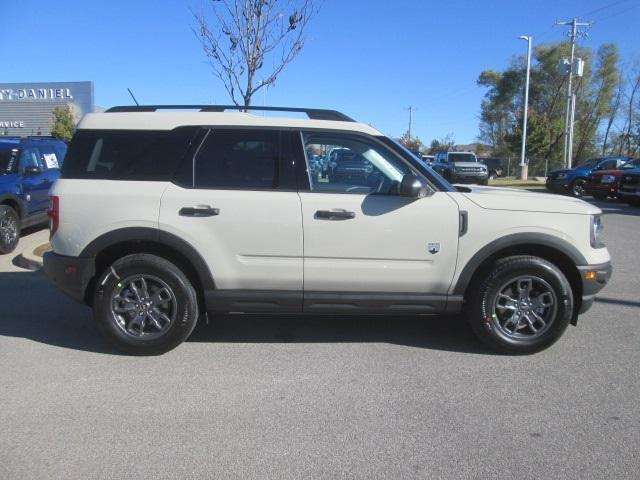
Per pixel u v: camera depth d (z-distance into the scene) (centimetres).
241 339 519
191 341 512
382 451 326
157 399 392
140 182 464
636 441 339
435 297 471
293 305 470
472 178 3119
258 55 870
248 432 347
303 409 379
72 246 461
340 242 458
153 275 462
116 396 396
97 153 471
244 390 407
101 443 332
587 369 451
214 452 324
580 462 316
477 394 404
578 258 467
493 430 352
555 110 5706
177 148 468
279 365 456
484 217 461
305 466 310
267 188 463
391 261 464
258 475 301
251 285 466
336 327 557
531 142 5050
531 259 464
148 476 300
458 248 462
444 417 368
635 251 1010
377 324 567
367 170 470
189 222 455
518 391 409
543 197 485
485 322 473
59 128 3762
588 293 475
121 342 468
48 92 4297
